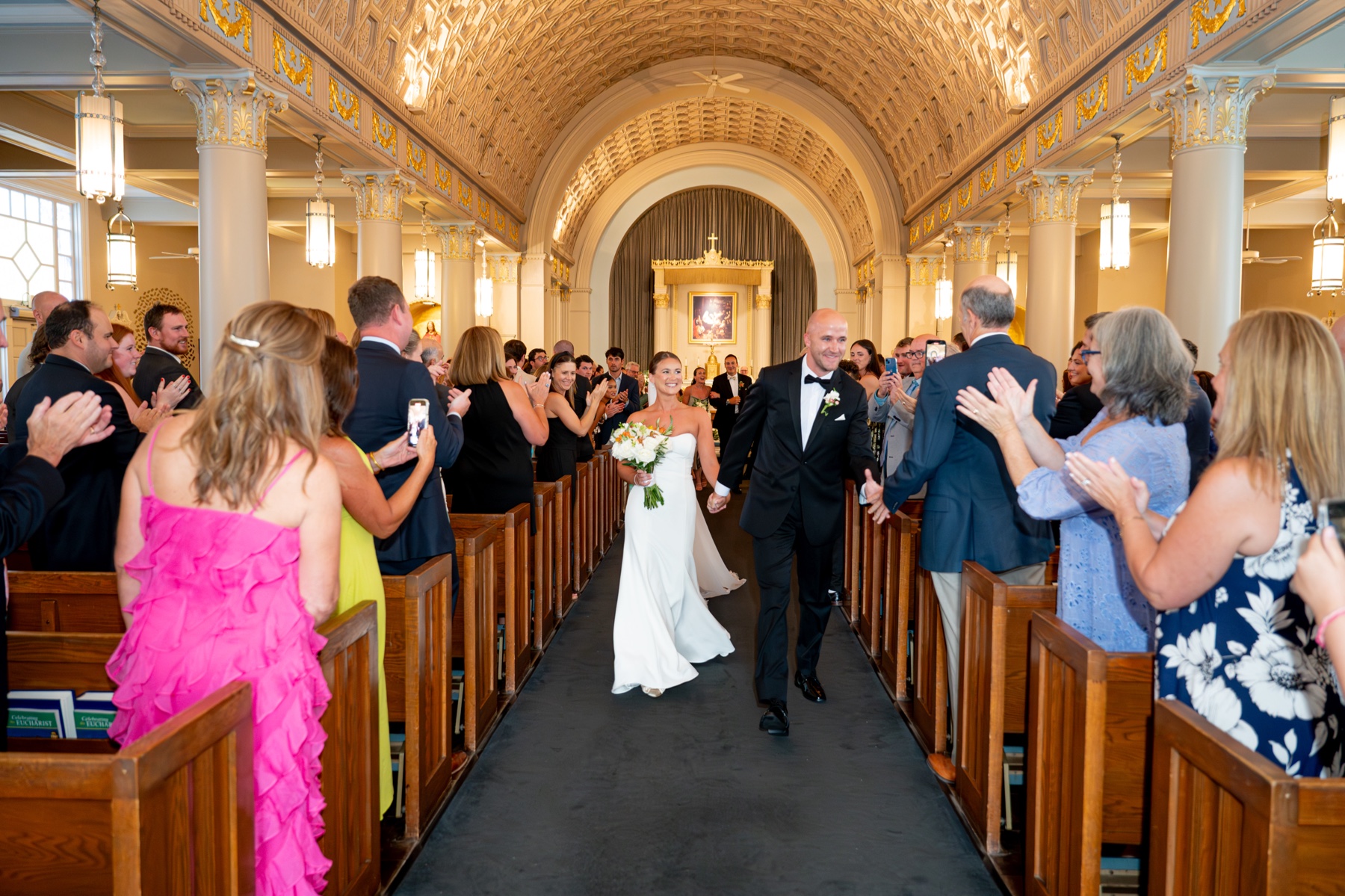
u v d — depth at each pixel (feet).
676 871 9.56
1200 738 5.58
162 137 35.22
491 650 13.41
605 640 18.35
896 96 46.78
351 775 8.27
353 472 8.33
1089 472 6.63
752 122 62.90
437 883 9.30
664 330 72.23
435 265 36.32
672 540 15.42
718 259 70.79
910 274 54.24
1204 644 6.07
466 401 11.73
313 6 24.70
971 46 35.78
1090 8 26.86
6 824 4.86
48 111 31.24
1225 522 5.66
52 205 43.01
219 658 6.13
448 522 11.46
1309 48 19.74
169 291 51.37
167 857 5.07
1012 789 10.50
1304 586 4.81
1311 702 5.84
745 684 15.58
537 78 45.44
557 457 21.70
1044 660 8.40
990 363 10.69
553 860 9.76
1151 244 54.19
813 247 71.31
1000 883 9.26
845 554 21.97
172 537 6.18
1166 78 21.99
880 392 18.85
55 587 10.00
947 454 10.87
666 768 12.14
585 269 69.82
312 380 6.49
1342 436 5.52
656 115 60.75
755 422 13.74
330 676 7.66
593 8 42.73
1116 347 7.73
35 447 6.59
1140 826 7.72
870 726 13.75
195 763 5.35
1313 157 34.01
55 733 8.04
